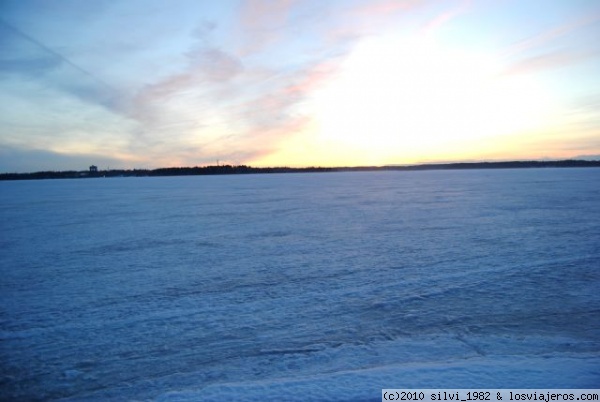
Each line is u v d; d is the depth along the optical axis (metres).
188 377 5.27
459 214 23.61
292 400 3.97
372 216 23.53
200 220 22.84
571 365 4.60
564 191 41.34
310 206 30.31
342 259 12.46
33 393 5.02
